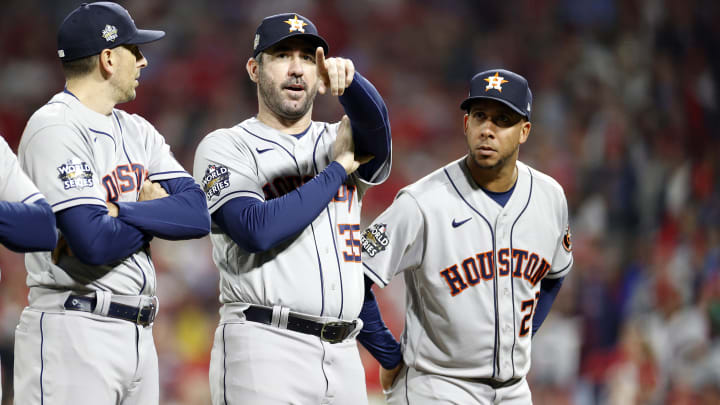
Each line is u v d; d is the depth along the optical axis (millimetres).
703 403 33375
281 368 12312
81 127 12117
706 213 42156
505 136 13703
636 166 46062
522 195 14422
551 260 14688
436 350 14266
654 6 53219
